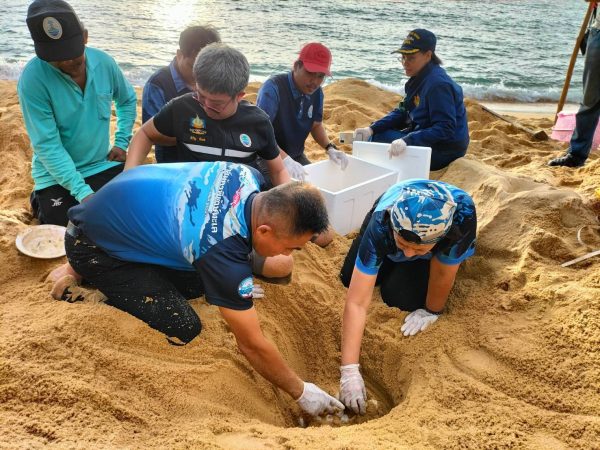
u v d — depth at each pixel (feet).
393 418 8.13
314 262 11.80
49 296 9.42
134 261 8.61
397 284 10.41
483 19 54.65
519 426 7.65
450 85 15.24
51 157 11.14
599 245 11.06
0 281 10.17
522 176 14.87
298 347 10.43
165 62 33.71
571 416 7.71
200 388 8.24
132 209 8.27
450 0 63.26
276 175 11.71
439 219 7.86
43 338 8.11
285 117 13.92
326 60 13.19
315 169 14.02
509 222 11.77
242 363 9.06
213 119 10.62
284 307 10.61
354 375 8.83
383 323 10.32
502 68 38.34
